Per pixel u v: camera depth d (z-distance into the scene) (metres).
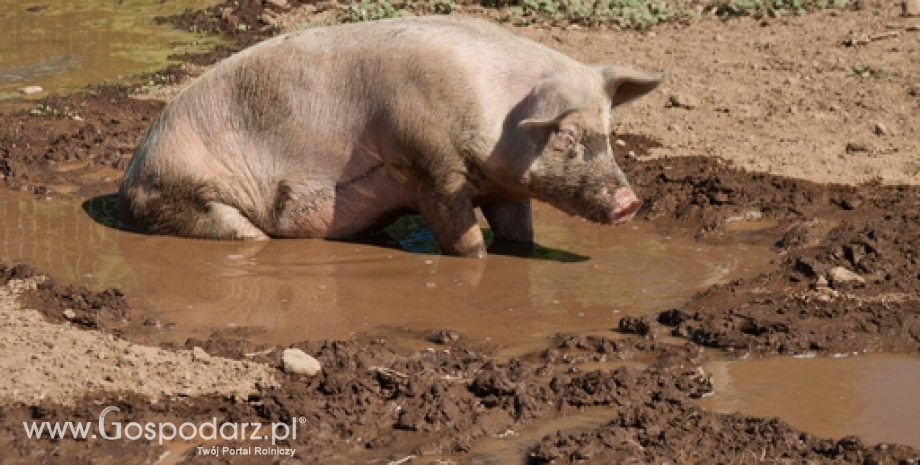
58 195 25.28
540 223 24.42
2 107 30.77
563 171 21.27
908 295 19.86
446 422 15.73
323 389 16.42
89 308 19.14
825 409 16.31
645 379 16.84
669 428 15.55
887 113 28.98
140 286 20.56
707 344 18.42
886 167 25.86
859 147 26.91
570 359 17.75
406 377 16.53
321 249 22.67
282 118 22.42
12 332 17.55
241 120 22.69
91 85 32.75
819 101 29.92
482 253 22.22
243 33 38.09
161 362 16.91
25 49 36.50
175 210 22.91
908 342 18.33
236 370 16.92
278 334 18.62
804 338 18.23
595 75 21.62
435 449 15.17
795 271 21.00
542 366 17.36
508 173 21.42
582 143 21.17
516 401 16.19
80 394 15.99
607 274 21.36
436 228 22.17
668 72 21.81
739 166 26.11
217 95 22.80
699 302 19.81
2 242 22.53
